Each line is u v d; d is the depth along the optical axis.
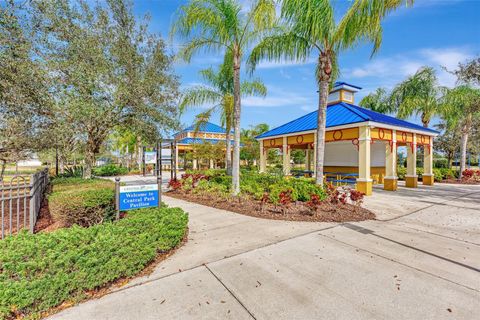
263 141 17.86
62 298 2.52
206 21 7.83
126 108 9.22
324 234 4.90
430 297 2.68
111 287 2.90
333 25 7.82
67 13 7.22
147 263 3.46
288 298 2.67
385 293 2.76
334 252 3.96
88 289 2.75
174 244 4.02
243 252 3.96
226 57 11.02
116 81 7.99
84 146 9.91
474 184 15.77
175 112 10.27
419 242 4.46
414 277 3.13
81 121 7.21
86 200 4.62
